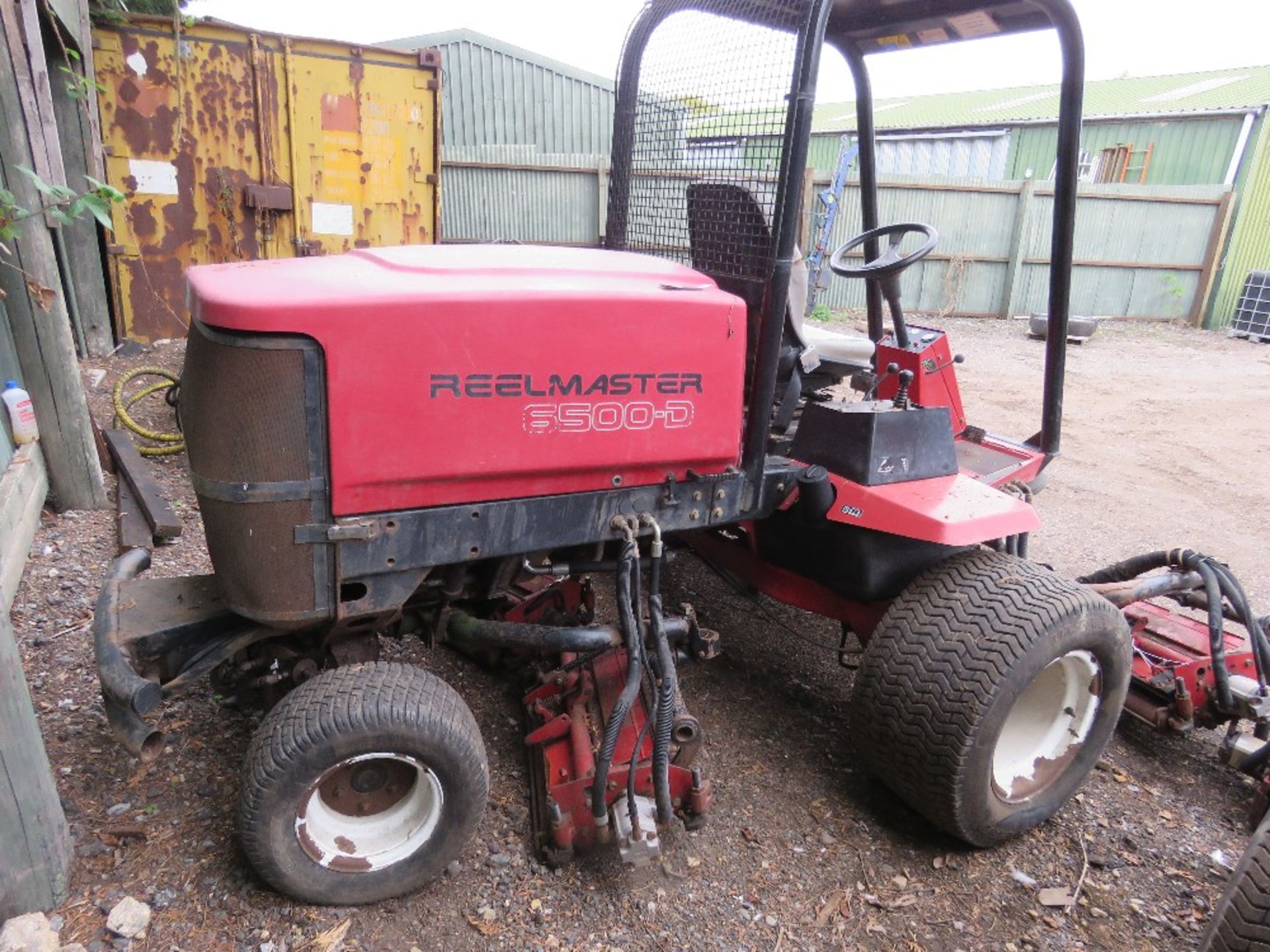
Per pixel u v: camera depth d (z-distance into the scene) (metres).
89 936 1.75
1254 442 6.72
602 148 11.87
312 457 1.66
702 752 2.53
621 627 2.07
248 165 5.62
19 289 3.28
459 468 1.76
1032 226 12.20
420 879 1.90
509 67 11.05
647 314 1.85
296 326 1.57
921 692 2.08
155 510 3.46
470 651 2.60
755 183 2.10
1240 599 2.68
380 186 6.01
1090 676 2.28
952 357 3.62
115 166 5.33
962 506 2.20
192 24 5.23
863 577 2.35
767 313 2.02
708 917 1.97
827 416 2.35
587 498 1.93
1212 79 19.00
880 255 3.60
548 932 1.88
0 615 1.68
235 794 2.14
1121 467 5.93
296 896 1.84
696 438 1.99
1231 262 12.89
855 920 2.00
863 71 3.21
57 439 3.50
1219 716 2.68
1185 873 2.22
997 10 2.68
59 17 4.16
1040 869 2.21
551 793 1.99
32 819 1.74
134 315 5.62
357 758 1.77
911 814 2.37
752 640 3.18
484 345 1.71
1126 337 11.62
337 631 1.93
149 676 1.91
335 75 5.68
